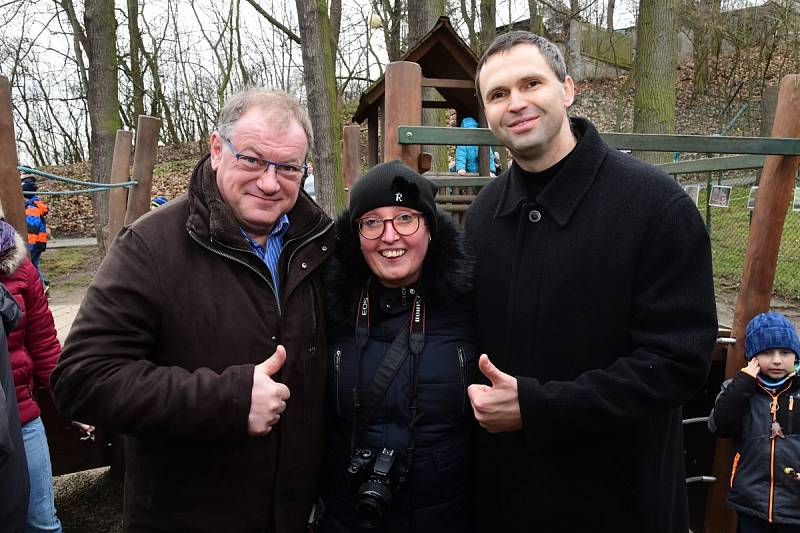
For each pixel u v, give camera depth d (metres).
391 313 1.56
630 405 1.29
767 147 2.11
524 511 1.51
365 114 5.76
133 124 17.11
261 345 1.42
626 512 1.46
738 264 6.27
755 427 2.20
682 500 1.61
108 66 8.53
